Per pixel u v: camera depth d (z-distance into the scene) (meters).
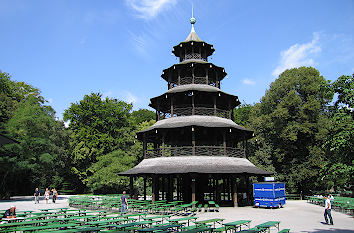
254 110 64.38
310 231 17.75
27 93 71.06
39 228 14.88
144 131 37.25
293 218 23.94
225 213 27.41
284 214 26.62
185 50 43.19
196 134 38.66
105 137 65.44
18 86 70.44
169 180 38.12
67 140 71.44
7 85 60.47
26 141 49.38
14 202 46.50
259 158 55.38
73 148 68.56
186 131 37.25
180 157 33.78
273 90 57.94
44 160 50.81
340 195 46.53
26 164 49.75
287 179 54.69
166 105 42.47
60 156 66.75
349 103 13.49
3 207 37.25
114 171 57.31
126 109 71.38
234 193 32.75
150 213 26.39
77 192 75.88
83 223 16.86
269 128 56.22
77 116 67.94
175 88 39.66
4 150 48.12
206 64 39.75
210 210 29.88
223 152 35.09
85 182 67.00
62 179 75.38
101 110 66.31
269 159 56.12
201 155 34.22
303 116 52.56
